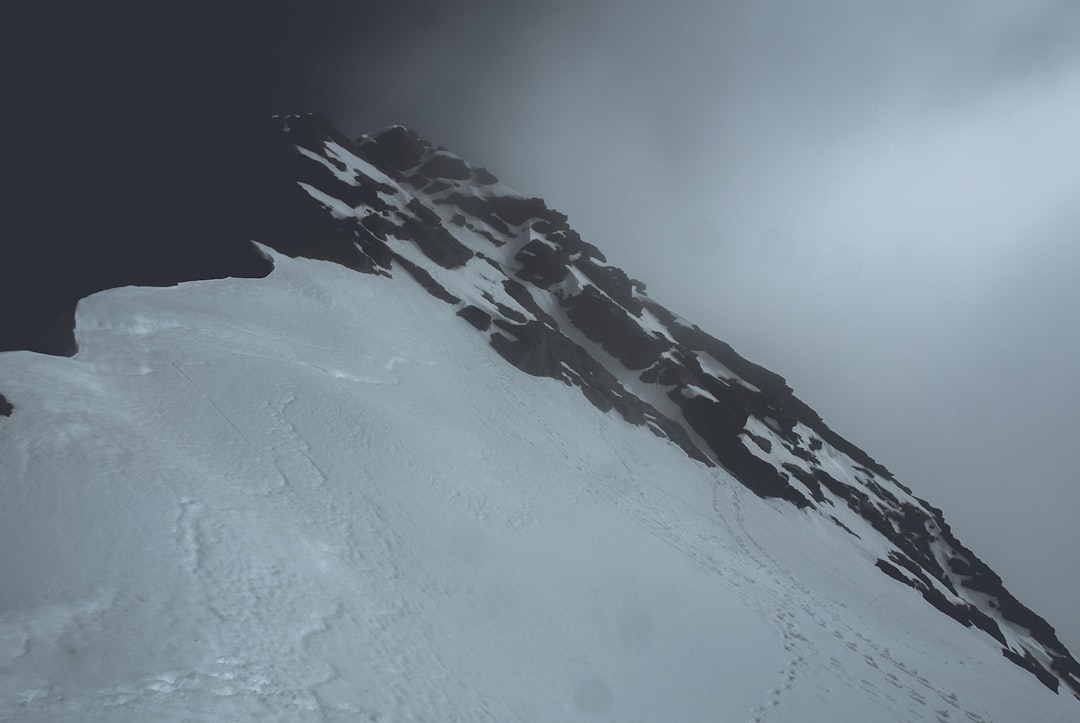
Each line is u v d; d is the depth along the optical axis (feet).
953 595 224.94
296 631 43.70
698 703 67.36
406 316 156.97
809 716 75.46
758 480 206.08
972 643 166.61
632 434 182.39
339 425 84.17
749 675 79.92
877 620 141.49
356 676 42.78
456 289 191.21
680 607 90.02
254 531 51.52
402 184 288.10
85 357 69.72
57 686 30.66
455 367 148.66
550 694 55.57
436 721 42.86
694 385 235.40
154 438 59.00
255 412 76.23
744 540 150.71
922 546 270.26
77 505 44.09
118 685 32.24
